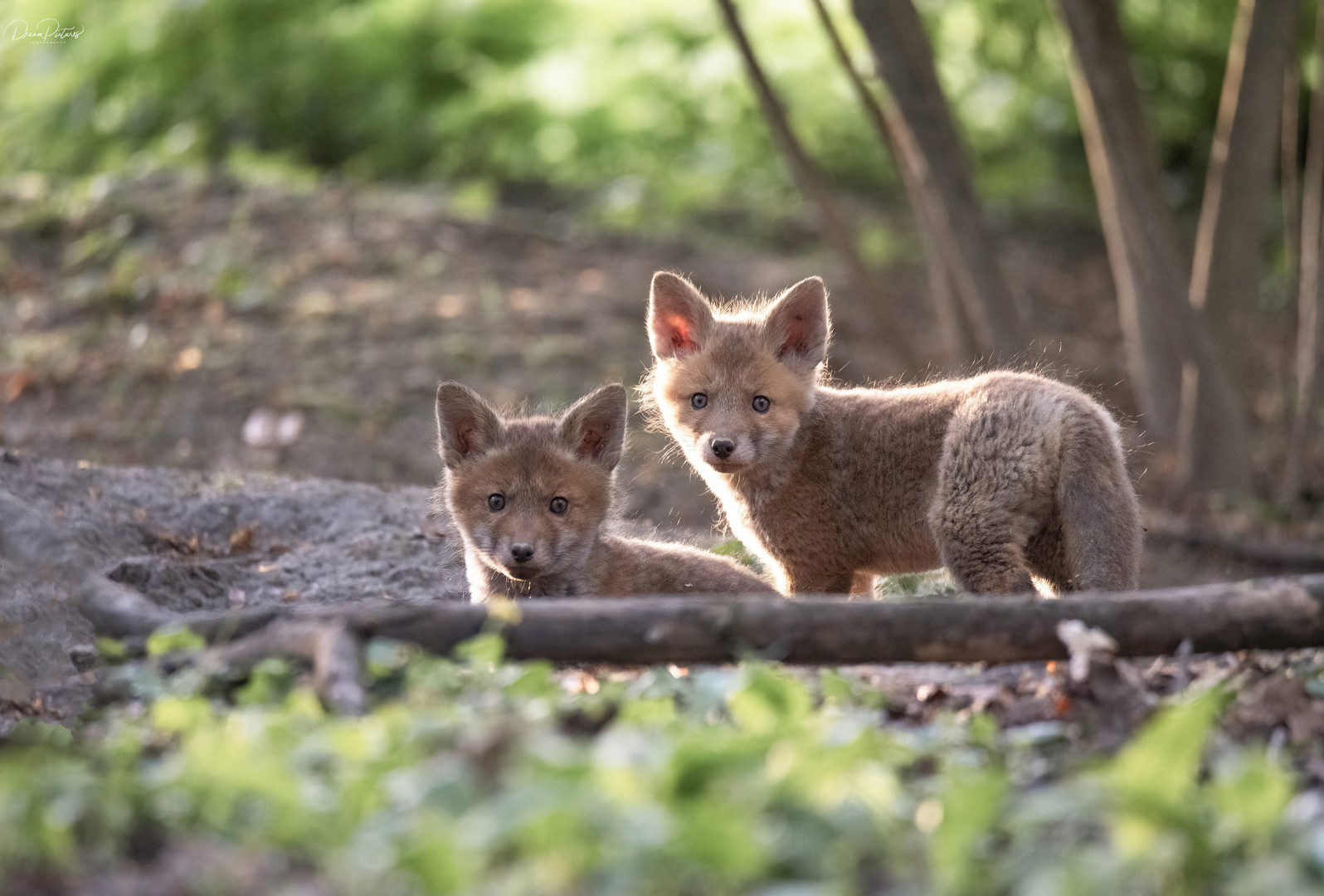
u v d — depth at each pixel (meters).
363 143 30.34
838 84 31.95
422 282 21.30
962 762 5.75
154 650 6.88
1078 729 6.22
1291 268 20.98
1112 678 6.25
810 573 10.23
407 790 4.93
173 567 9.80
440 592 10.24
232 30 29.73
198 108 29.42
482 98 30.89
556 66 32.62
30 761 5.49
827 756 5.07
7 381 17.55
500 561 9.02
